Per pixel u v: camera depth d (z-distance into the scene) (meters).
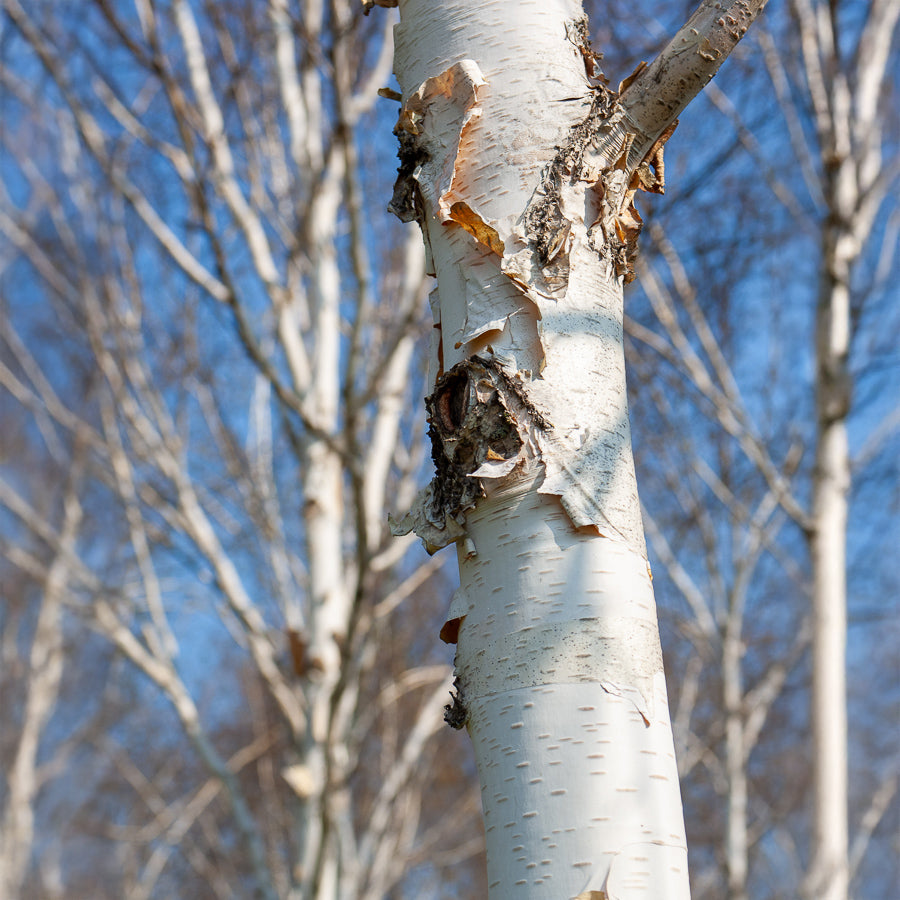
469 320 1.37
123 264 4.82
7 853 7.73
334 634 3.96
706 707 7.45
